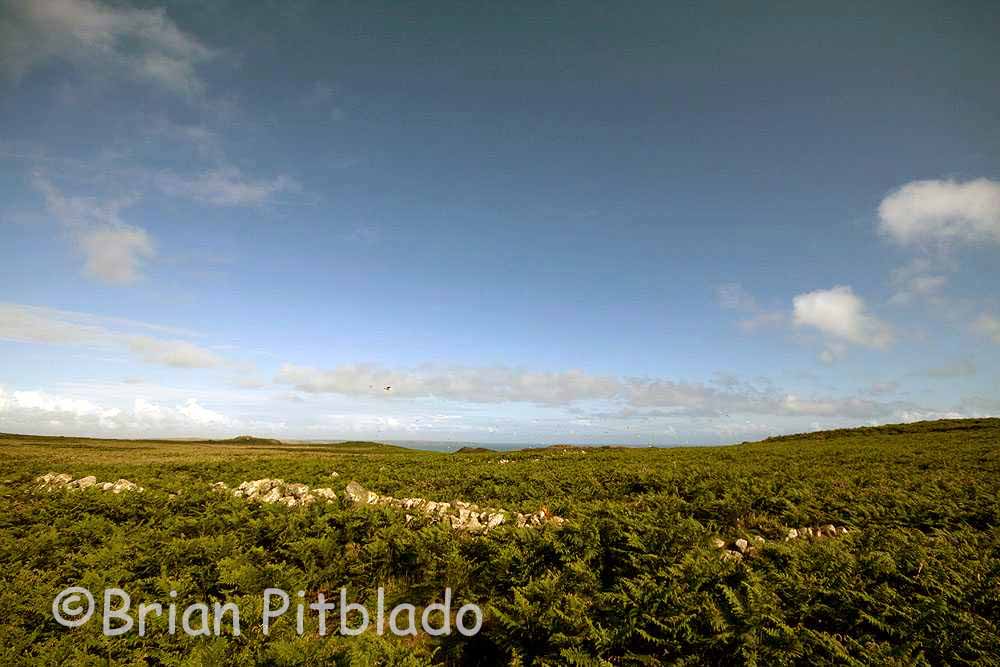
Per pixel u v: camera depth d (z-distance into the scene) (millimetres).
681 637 6156
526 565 8398
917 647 5988
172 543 9906
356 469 27266
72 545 11016
